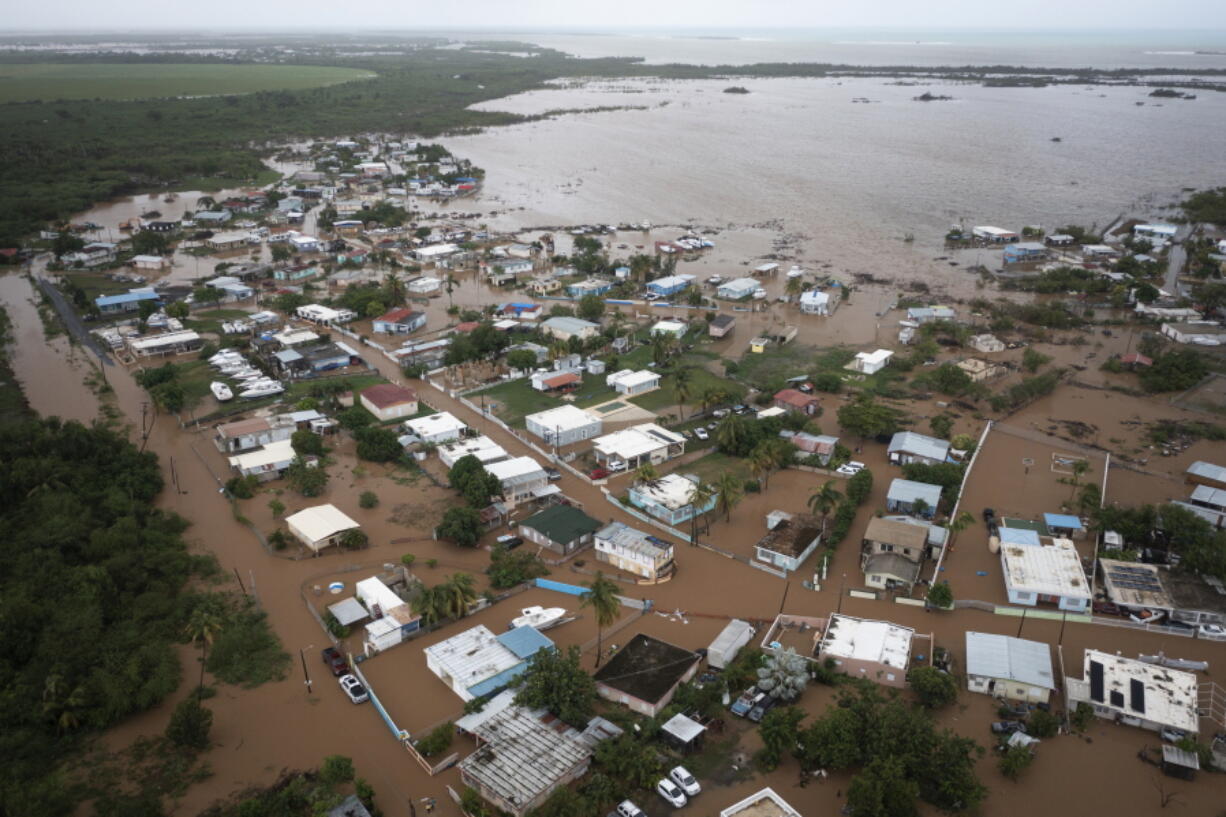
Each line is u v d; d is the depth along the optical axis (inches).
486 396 6151.6
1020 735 2950.3
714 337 7317.9
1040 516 4478.3
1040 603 3722.9
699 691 3161.9
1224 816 2667.3
